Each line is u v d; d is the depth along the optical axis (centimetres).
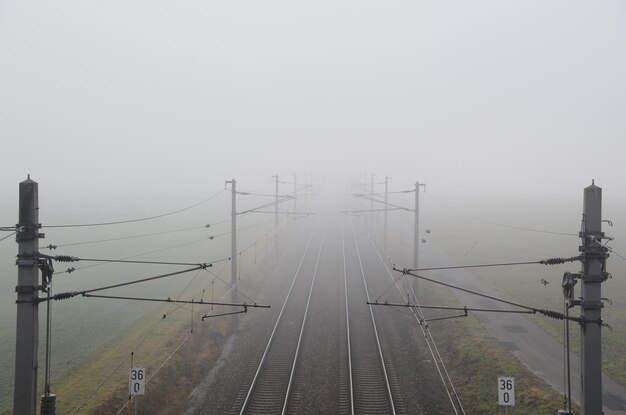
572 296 1633
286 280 4881
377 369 2634
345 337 3164
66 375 2492
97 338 3081
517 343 2905
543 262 1706
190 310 3619
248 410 2173
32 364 1542
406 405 2233
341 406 2211
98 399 2162
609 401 2161
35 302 1556
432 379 2544
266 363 2709
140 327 3272
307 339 3131
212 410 2186
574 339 3003
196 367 2728
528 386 2269
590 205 1571
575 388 2270
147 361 2611
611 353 2748
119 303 3928
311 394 2334
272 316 3644
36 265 1553
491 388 2323
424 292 4319
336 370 2622
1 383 2398
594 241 1561
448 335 3141
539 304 3875
